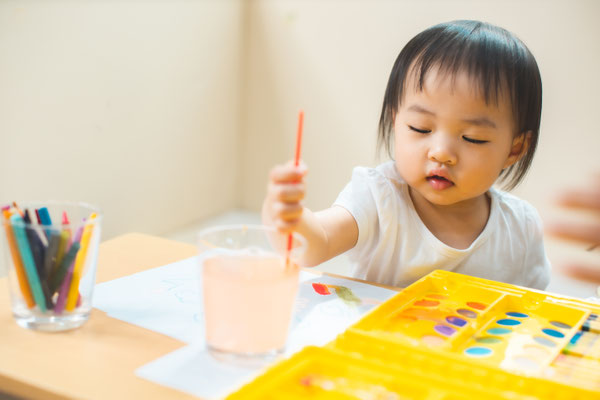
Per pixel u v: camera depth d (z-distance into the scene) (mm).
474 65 766
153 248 793
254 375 469
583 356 530
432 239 886
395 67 854
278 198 558
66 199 1785
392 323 577
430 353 486
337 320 594
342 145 2332
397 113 835
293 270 507
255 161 2525
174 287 660
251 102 2488
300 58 2354
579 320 609
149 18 1968
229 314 490
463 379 458
